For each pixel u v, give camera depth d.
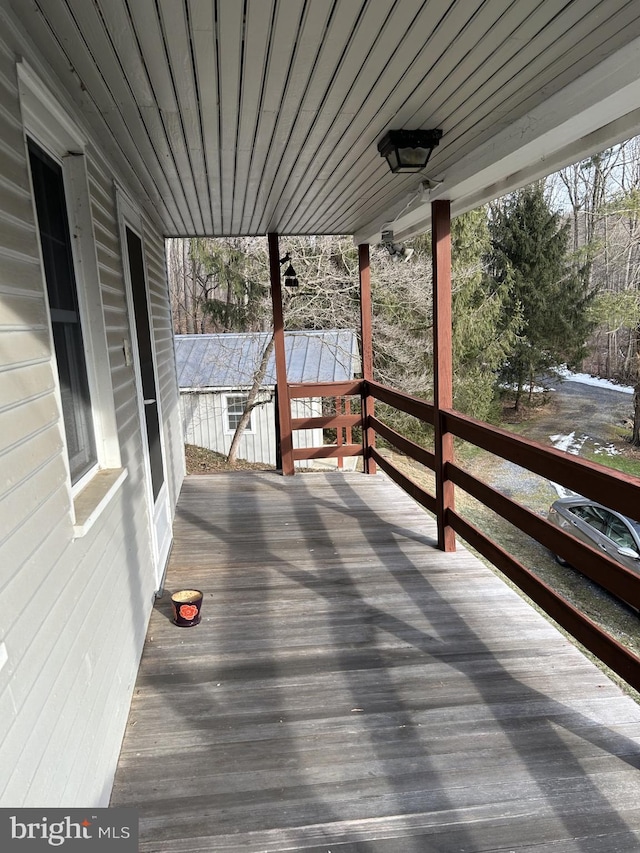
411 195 3.54
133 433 2.69
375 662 2.43
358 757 1.88
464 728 2.01
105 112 2.11
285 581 3.24
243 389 10.95
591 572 2.07
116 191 2.70
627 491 1.81
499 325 12.86
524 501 10.49
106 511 2.00
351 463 11.74
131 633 2.30
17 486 1.16
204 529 4.14
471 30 1.58
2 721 1.01
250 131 2.42
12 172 1.29
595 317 12.55
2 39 1.30
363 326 5.49
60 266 1.95
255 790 1.75
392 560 3.50
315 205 4.06
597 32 1.61
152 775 1.82
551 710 2.10
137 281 3.44
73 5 1.37
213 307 12.05
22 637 1.13
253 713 2.11
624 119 2.07
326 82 1.92
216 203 3.95
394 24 1.54
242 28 1.53
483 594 3.04
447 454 3.51
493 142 2.52
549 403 13.59
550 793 1.72
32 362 1.31
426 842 1.57
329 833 1.60
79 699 1.50
